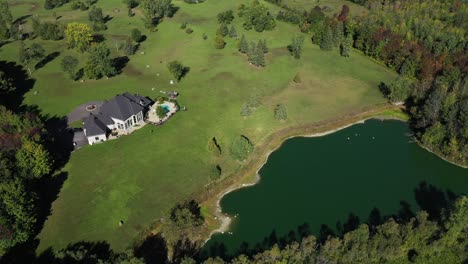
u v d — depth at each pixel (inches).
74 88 7066.9
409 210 5000.0
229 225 4771.2
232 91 7037.4
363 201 5128.0
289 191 5246.1
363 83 7406.5
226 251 4456.2
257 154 5762.8
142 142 5797.2
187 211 4534.9
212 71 7632.9
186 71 7637.8
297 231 4699.8
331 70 7805.1
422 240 4276.6
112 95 6870.1
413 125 6446.9
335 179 5447.8
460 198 4330.7
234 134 6048.2
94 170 5305.1
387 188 5334.6
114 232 4534.9
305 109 6653.5
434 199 5182.1
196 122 6245.1
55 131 5969.5
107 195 4963.1
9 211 4229.8
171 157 5565.9
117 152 5605.3
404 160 5807.1
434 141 5925.2
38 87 7062.0
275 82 7342.5
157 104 6604.3
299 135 6186.0
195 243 4534.9
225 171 5438.0
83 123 5994.1
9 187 4333.2
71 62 7165.4
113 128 5989.2
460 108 5876.0
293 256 4047.7
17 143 5027.1
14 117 5359.3
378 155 5885.8
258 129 6181.1
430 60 7362.2
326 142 6097.4
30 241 4392.2
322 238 4596.5
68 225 4581.7
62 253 3983.8
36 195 4586.6
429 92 6496.1
